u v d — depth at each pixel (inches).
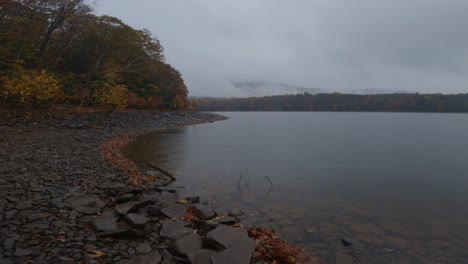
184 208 310.0
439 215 362.3
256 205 379.2
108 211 263.9
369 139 1352.1
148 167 564.1
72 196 290.0
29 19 1138.0
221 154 804.6
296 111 7657.5
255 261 209.9
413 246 274.8
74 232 208.2
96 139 791.7
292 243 269.3
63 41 1419.8
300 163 711.7
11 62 1101.1
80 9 1295.5
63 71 1476.4
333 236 290.2
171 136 1190.3
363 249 264.4
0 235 186.9
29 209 239.1
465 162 765.3
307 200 410.6
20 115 905.5
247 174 565.0
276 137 1374.3
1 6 1017.5
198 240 220.7
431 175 601.9
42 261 163.6
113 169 460.4
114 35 1561.3
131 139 982.4
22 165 396.5
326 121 3144.7
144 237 223.8
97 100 1409.9
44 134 770.2
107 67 1534.2
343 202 407.2
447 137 1476.4
